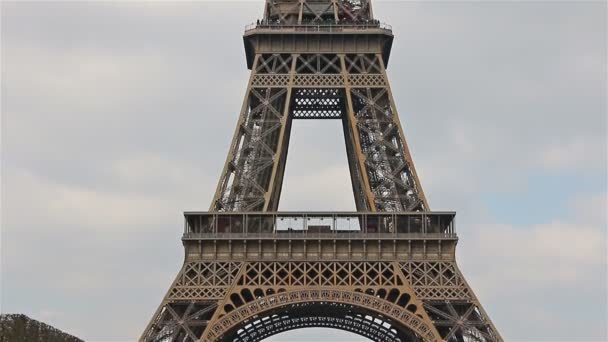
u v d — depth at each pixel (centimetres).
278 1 19075
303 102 19738
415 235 16112
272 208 17712
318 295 15575
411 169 16850
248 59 19175
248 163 17088
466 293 15650
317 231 16312
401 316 15375
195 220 16300
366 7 18950
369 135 17238
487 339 15162
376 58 18125
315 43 18225
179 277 15712
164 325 15288
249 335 19412
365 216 16250
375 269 15912
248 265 15950
